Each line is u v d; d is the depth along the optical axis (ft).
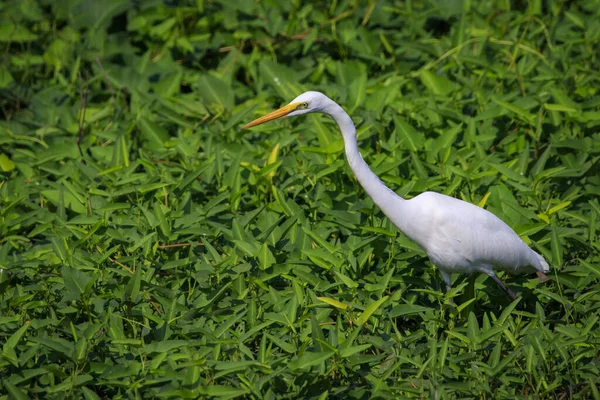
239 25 52.37
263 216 32.81
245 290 28.19
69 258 29.40
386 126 39.91
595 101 39.27
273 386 24.27
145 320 27.07
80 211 34.68
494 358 24.27
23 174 38.91
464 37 47.47
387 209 28.48
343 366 24.85
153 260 30.14
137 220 32.76
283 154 38.93
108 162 39.14
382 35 48.29
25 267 29.37
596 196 34.58
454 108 40.86
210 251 28.55
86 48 50.60
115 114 44.34
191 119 43.42
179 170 36.96
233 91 44.52
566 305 27.61
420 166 35.01
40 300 28.89
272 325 27.25
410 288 29.68
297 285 27.32
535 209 33.53
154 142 40.04
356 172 28.30
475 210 28.35
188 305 28.19
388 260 29.94
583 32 49.60
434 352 24.43
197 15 53.36
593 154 35.91
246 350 24.34
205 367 24.13
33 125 44.01
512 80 43.75
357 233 31.81
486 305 29.86
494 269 29.43
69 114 43.88
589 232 30.07
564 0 52.06
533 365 24.21
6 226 33.73
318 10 53.62
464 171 33.47
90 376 23.94
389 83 45.09
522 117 38.17
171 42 50.88
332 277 29.99
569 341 24.76
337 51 50.88
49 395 24.32
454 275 31.27
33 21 53.98
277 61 50.80
